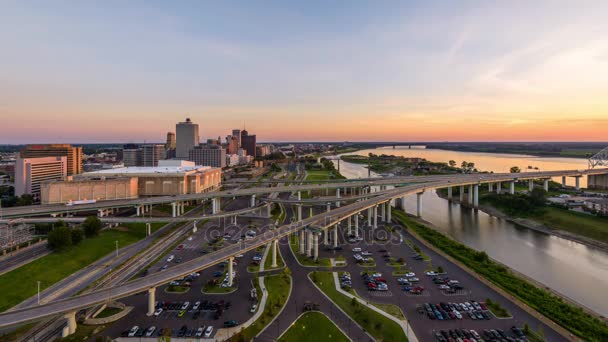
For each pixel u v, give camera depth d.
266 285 146.50
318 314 123.62
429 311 125.62
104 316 120.88
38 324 115.00
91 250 186.50
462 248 198.75
